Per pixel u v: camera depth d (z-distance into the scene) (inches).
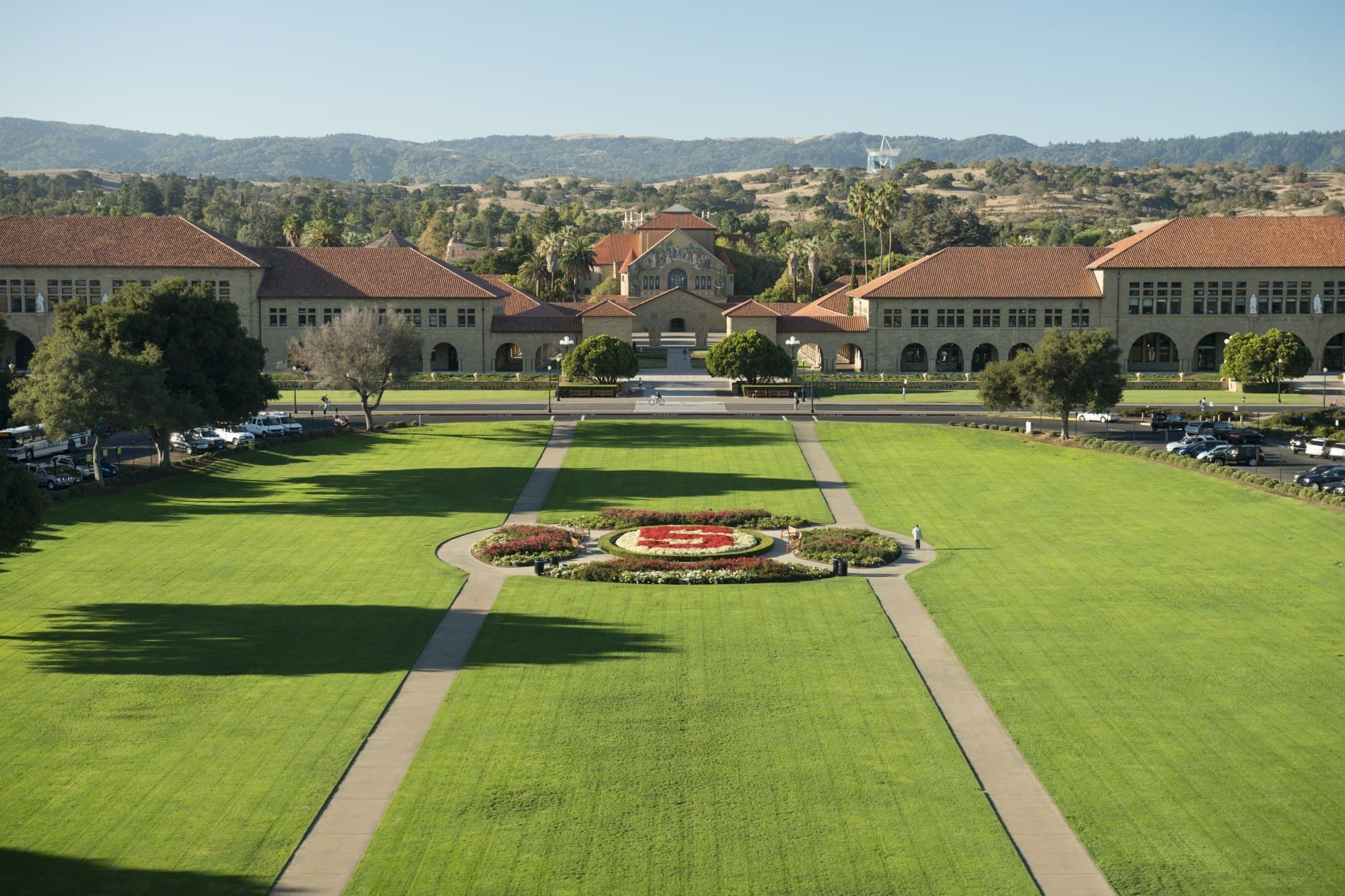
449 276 6727.4
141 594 2410.2
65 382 3336.6
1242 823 1449.3
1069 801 1507.1
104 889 1301.7
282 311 6510.8
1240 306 6589.6
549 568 2603.3
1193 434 4291.3
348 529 3034.0
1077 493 3459.6
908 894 1301.7
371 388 4571.9
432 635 2162.9
